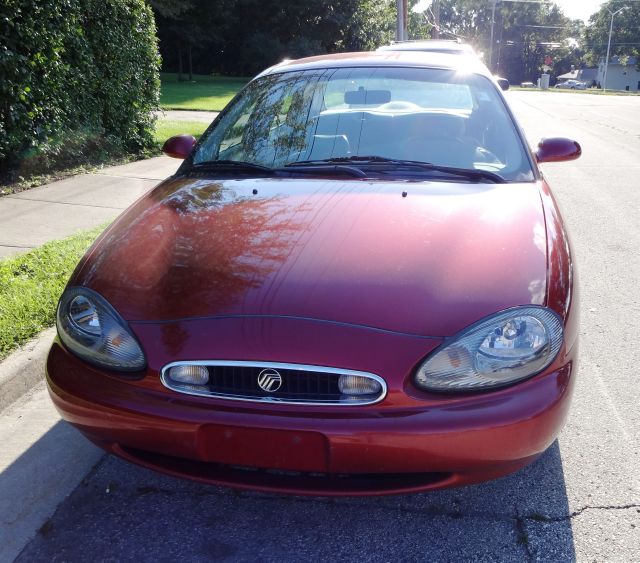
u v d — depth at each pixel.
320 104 3.36
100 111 8.48
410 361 1.89
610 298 4.27
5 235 5.23
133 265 2.31
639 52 85.94
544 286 2.09
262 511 2.34
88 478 2.54
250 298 2.05
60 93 7.46
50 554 2.14
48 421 2.93
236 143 3.28
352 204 2.55
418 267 2.12
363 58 3.69
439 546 2.14
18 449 2.72
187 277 2.19
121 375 2.07
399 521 2.27
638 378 3.24
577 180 8.32
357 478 2.00
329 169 2.94
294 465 1.93
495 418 1.88
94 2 7.94
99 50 8.22
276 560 2.10
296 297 2.03
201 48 38.03
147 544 2.18
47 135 7.29
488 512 2.29
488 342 1.93
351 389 1.89
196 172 3.13
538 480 2.46
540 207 2.60
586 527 2.21
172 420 1.96
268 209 2.56
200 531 2.24
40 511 2.34
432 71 3.51
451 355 1.91
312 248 2.25
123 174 7.93
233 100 3.67
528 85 80.50
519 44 98.31
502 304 2.00
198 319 2.02
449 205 2.54
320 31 40.62
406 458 1.89
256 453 1.94
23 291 3.85
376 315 1.96
